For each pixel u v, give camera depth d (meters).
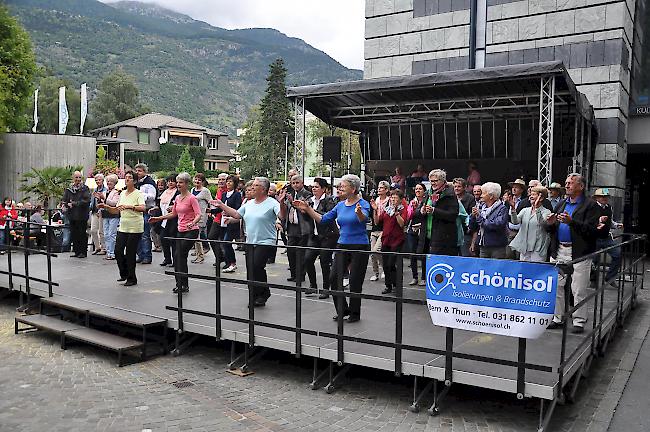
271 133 64.50
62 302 8.22
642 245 11.80
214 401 5.80
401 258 5.60
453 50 17.34
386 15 18.53
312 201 9.17
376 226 8.98
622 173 16.11
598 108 15.18
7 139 23.78
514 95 13.92
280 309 7.79
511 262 5.03
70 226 12.51
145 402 5.73
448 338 5.34
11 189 23.78
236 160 88.31
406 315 7.38
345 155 50.03
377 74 18.77
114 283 9.64
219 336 6.86
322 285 9.46
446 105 15.95
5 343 7.88
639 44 17.25
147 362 7.08
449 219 7.67
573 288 6.82
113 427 5.10
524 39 16.17
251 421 5.31
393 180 16.52
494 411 5.61
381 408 5.68
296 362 7.11
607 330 7.32
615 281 9.52
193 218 9.12
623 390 6.27
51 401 5.71
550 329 6.88
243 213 8.07
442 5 17.50
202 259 11.97
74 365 6.93
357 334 6.45
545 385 4.93
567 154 15.54
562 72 10.95
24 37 28.03
